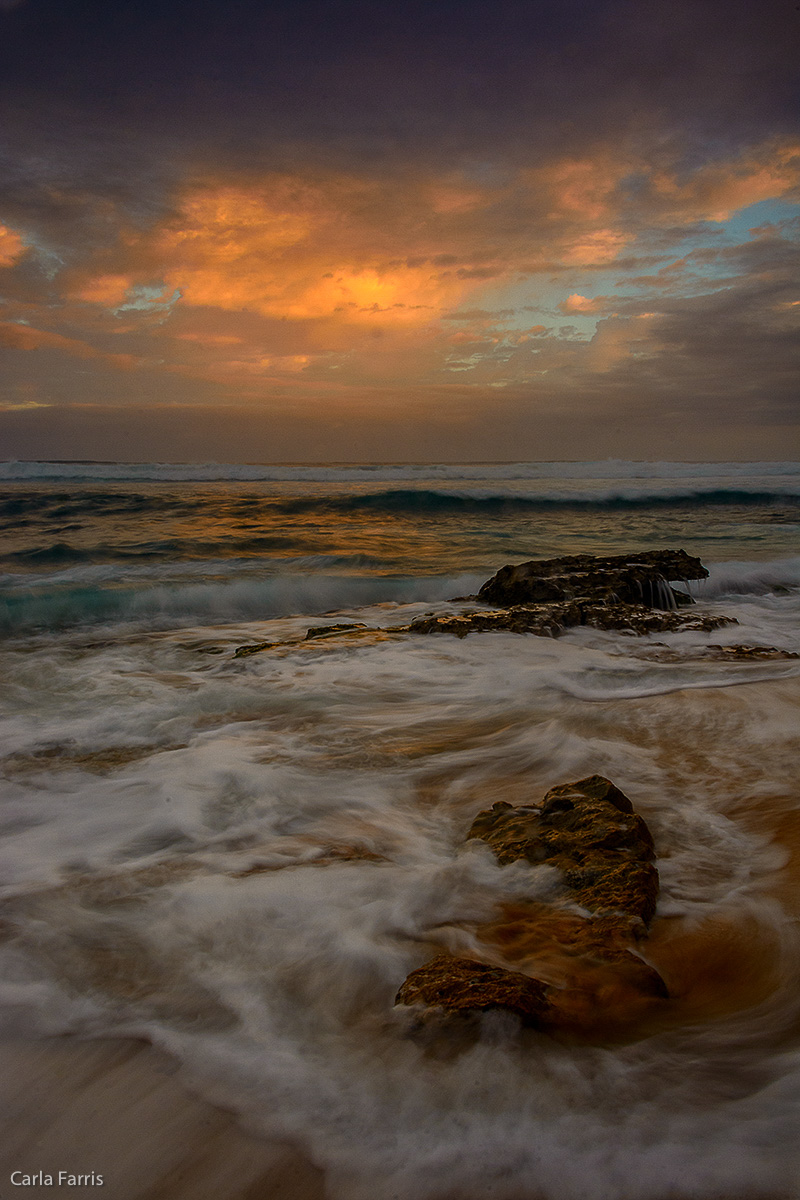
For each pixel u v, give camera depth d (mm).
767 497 30969
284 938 2754
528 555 17484
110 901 3033
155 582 13422
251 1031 2209
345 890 3113
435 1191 1605
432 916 2924
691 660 7395
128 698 6598
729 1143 1667
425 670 7215
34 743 5371
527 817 3740
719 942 2682
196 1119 1845
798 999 2297
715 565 14531
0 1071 2027
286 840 3695
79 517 24234
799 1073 1912
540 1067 1989
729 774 4355
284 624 10492
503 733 5391
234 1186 1644
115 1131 1808
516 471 50531
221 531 21562
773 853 3336
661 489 32125
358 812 4074
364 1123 1820
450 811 4102
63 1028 2221
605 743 4988
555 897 3051
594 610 9602
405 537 20828
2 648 9148
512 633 8672
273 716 5980
